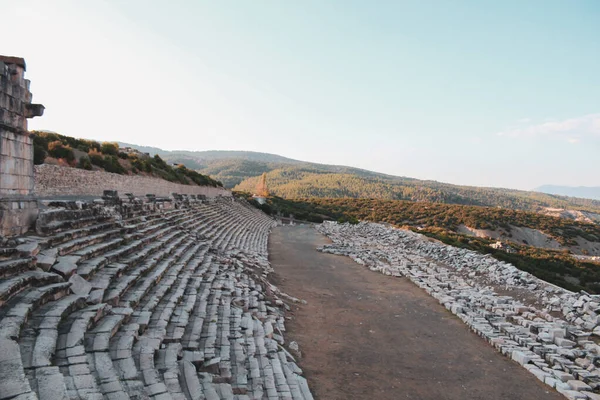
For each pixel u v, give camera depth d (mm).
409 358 13117
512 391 11102
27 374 5133
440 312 18359
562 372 11820
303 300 19406
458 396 10766
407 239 41281
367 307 18891
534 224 89812
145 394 5992
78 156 33969
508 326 15547
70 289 8109
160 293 10984
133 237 14211
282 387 9234
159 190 38219
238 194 93062
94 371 6020
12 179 9078
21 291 7078
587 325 15203
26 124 9648
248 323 12281
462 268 27438
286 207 94312
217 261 19281
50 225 10031
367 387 10992
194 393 7027
